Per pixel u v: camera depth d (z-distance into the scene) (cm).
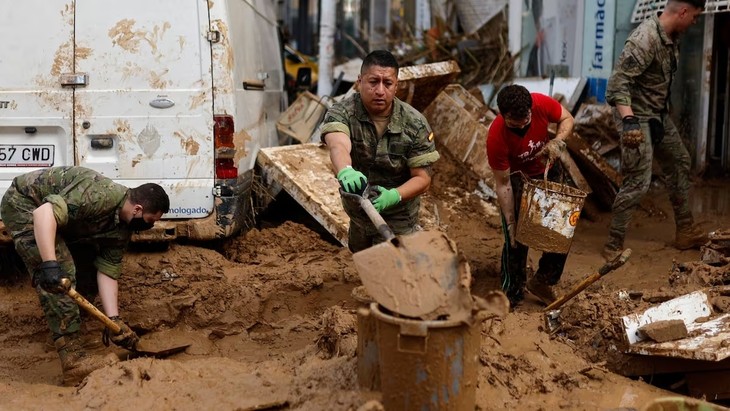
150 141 623
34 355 548
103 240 506
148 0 616
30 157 629
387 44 1313
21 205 494
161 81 621
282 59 956
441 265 362
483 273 670
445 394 350
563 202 530
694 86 962
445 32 1212
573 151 820
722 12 877
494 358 444
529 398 424
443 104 850
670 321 457
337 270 613
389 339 349
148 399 412
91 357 487
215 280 600
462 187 828
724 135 966
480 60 1159
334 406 377
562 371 448
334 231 669
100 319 482
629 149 666
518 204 582
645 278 640
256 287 595
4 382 487
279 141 884
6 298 620
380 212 500
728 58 947
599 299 502
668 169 706
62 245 489
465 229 768
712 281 537
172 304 580
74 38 620
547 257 573
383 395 358
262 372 444
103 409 404
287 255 661
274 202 745
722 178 959
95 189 488
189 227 623
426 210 780
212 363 471
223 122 622
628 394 435
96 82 622
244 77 681
